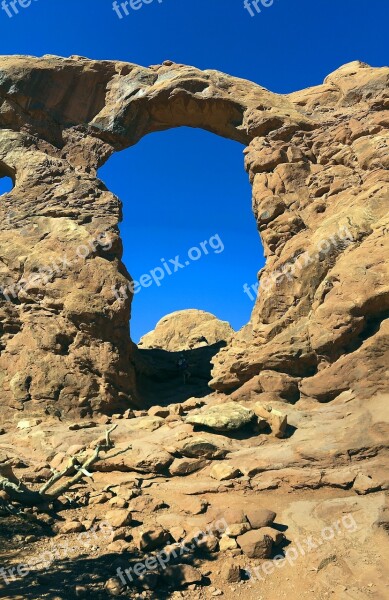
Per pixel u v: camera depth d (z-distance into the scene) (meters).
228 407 14.83
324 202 20.83
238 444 13.41
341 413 14.08
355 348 15.54
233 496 11.17
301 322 17.56
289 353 16.38
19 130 23.23
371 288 15.57
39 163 21.66
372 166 20.38
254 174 23.02
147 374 23.30
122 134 24.80
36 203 20.81
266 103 24.77
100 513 10.52
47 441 14.59
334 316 15.70
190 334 44.78
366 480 11.12
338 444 12.52
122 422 15.92
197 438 13.19
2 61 23.42
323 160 22.36
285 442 13.27
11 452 14.22
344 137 22.33
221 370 18.05
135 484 11.87
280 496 11.24
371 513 10.09
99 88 25.42
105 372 17.81
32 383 17.33
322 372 15.41
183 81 24.70
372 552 9.02
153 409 17.05
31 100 23.14
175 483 11.96
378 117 21.94
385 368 14.43
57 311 18.67
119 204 21.38
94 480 12.49
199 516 10.13
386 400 13.81
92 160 23.89
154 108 25.36
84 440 14.47
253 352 17.39
